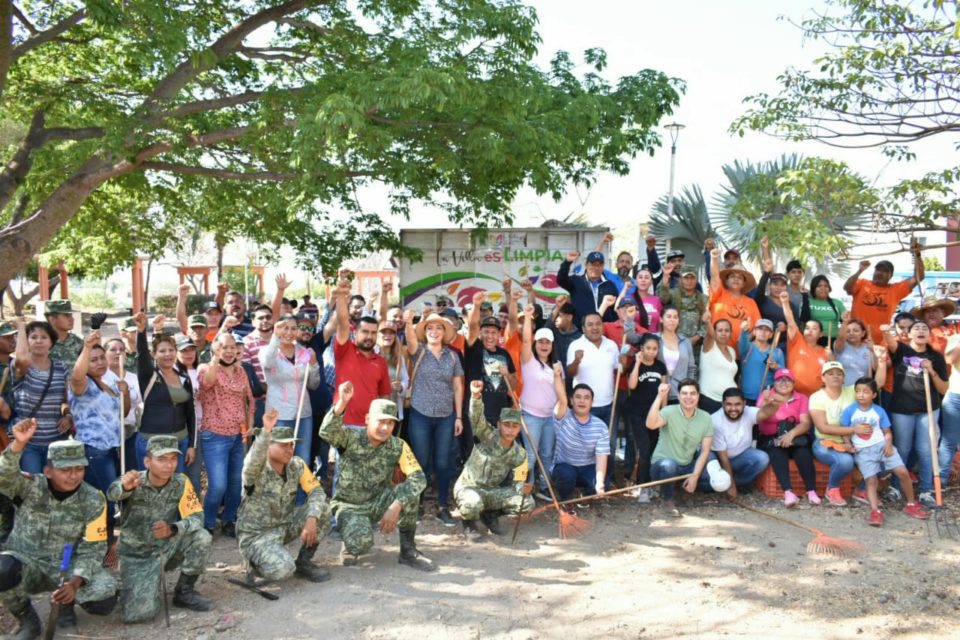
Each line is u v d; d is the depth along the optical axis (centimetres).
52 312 658
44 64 1241
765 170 1323
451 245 1302
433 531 679
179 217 1542
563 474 738
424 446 703
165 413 614
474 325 744
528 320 745
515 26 1000
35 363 589
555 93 1113
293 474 556
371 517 602
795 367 797
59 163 1152
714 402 795
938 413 770
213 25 1132
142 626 486
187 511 511
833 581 562
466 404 740
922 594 537
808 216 712
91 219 1478
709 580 564
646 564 597
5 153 1482
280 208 1107
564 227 1301
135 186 1188
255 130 1018
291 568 531
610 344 782
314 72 1226
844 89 799
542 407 747
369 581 561
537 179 1038
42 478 475
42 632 466
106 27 891
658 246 1420
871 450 723
